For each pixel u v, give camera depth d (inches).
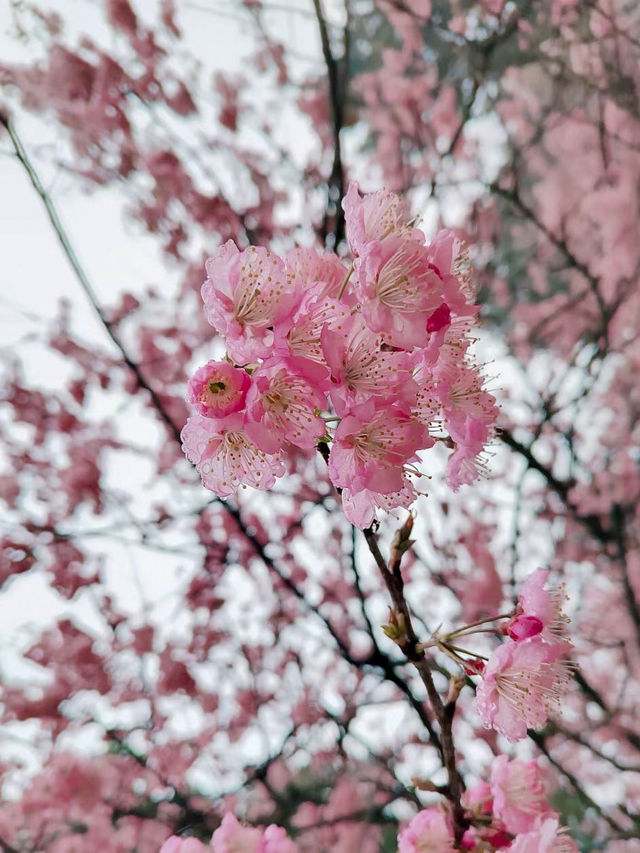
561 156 155.5
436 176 150.3
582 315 152.4
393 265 35.6
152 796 130.4
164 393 139.7
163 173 138.9
